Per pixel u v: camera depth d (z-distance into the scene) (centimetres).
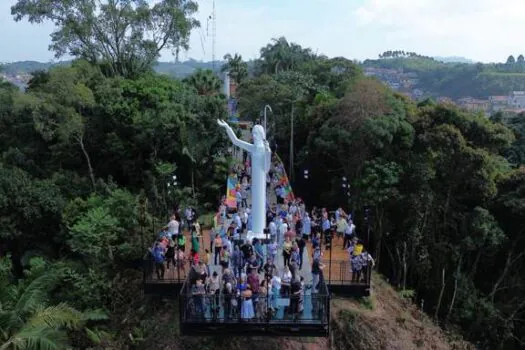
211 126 3688
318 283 1972
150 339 2131
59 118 3434
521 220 3269
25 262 2927
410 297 3058
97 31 4572
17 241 3036
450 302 3238
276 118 4591
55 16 4416
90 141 3756
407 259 3272
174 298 2238
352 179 3403
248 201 3106
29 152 3928
